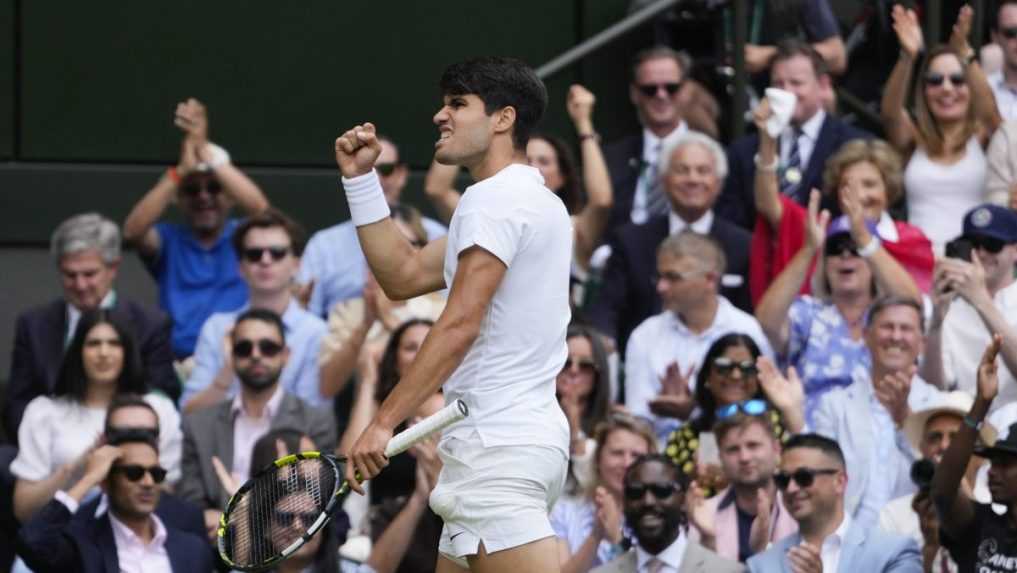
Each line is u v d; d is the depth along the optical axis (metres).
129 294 28.16
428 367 14.92
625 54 29.80
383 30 29.62
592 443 23.14
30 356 25.03
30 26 28.95
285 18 29.44
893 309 23.19
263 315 23.88
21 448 23.55
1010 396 23.88
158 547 21.84
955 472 20.16
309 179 29.41
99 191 29.03
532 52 29.86
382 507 23.03
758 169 25.98
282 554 15.22
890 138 27.95
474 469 15.30
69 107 29.05
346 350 24.75
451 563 15.88
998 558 20.03
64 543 21.41
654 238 26.28
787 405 22.89
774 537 21.84
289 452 22.47
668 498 20.78
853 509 22.70
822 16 29.09
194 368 25.53
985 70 29.33
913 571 20.75
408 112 29.69
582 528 22.48
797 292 24.80
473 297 15.05
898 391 22.89
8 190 28.84
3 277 28.39
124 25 29.14
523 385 15.38
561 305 15.52
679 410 23.72
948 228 27.02
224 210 27.25
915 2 29.39
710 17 29.20
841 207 25.89
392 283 16.25
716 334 24.67
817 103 27.30
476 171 15.70
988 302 23.14
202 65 29.31
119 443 21.62
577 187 26.83
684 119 28.27
